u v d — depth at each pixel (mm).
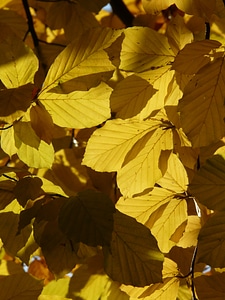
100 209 438
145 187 552
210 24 575
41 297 505
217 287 511
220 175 437
